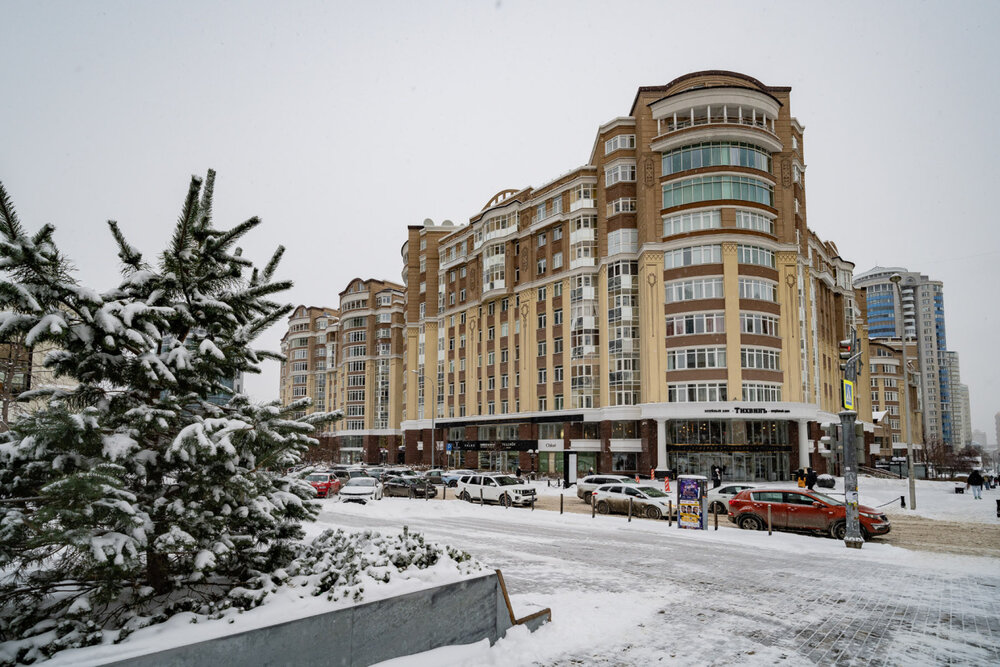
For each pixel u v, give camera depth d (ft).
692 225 145.07
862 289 235.61
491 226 202.59
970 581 37.55
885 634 26.25
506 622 24.64
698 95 145.89
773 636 25.66
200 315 20.68
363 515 75.31
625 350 157.07
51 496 15.51
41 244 16.75
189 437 16.80
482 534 57.00
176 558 19.21
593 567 40.32
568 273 173.99
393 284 317.01
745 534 58.18
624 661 22.44
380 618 19.51
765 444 140.67
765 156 148.66
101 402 18.98
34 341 15.94
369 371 302.66
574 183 174.50
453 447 208.03
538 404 182.09
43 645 14.79
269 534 21.94
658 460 142.10
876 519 55.83
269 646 16.60
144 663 14.30
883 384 355.36
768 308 143.13
